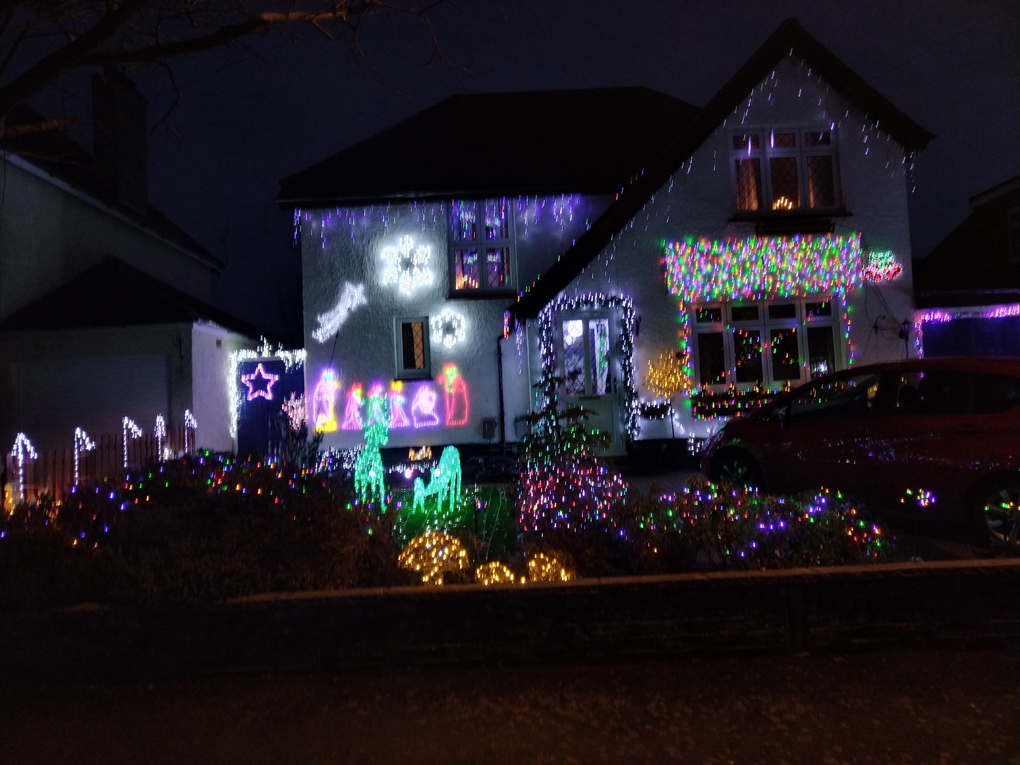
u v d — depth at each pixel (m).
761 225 12.19
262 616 4.60
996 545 6.36
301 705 4.24
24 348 13.88
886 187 12.45
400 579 5.16
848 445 7.47
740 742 3.77
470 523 7.90
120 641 4.56
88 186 16.05
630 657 4.66
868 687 4.29
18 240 14.02
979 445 6.56
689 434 12.09
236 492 5.39
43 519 5.14
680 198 12.32
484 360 13.20
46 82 6.62
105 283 15.14
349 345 13.20
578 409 7.59
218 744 3.86
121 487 5.56
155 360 13.84
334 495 5.74
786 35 12.25
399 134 15.02
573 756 3.69
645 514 5.78
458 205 13.57
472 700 4.26
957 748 3.67
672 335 12.21
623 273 12.23
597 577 5.12
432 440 13.09
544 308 12.14
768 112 12.45
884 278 12.34
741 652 4.68
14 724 4.10
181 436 13.59
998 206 15.75
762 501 6.00
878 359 12.25
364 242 13.30
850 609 4.72
